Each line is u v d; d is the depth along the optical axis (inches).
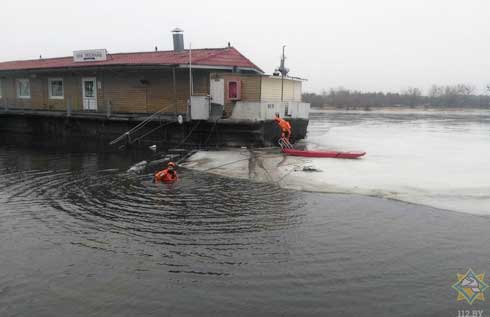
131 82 882.8
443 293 243.4
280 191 447.8
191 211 383.6
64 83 999.0
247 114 723.4
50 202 417.1
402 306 230.2
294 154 657.0
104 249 301.6
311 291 244.2
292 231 334.6
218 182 491.8
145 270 269.6
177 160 636.1
